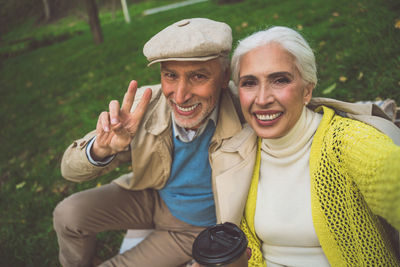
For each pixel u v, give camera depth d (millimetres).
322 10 4969
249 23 5602
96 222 1950
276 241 1465
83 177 1822
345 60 3252
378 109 1450
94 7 8359
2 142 4793
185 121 1611
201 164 1784
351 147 1221
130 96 1572
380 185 1044
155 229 2172
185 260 1996
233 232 1009
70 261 2031
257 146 1583
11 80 8180
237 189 1557
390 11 3541
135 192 2076
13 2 8867
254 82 1351
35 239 2746
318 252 1407
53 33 12578
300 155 1409
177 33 1470
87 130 2059
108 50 7527
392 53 3016
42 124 4961
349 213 1275
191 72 1480
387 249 1274
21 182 3660
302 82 1343
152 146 1778
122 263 1952
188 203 1879
